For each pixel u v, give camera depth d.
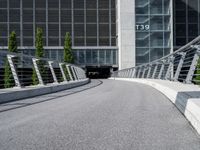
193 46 16.81
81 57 69.38
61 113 9.37
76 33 69.75
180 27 69.94
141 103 12.04
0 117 8.66
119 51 67.19
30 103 12.59
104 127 7.06
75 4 69.81
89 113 9.29
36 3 68.69
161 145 5.42
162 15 65.06
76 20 69.88
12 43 52.72
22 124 7.52
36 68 21.50
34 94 16.80
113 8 70.69
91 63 69.44
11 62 17.36
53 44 69.19
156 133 6.40
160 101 12.85
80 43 69.88
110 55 69.69
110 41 70.44
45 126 7.23
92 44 70.06
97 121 7.86
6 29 67.81
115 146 5.36
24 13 68.31
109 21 70.62
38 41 57.25
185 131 6.61
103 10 70.44
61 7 69.56
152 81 28.00
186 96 9.68
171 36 64.88
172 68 26.14
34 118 8.44
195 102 7.68
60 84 22.83
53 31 69.31
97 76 85.56
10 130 6.78
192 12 70.06
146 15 65.38
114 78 69.69
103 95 16.38
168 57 27.47
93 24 70.19
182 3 70.00
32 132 6.56
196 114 6.81
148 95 16.23
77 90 21.80
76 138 5.98
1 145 5.46
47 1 69.06
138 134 6.31
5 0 67.75
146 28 65.31
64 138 5.98
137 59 65.75
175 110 9.88
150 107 10.70
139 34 65.69
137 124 7.41
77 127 7.08
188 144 5.49
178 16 70.00
